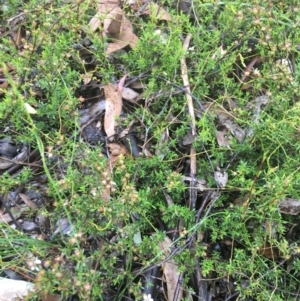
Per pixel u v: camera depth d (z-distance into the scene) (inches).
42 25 81.5
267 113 76.9
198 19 89.6
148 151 74.6
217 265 66.3
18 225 70.2
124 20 85.7
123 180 64.2
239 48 85.3
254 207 68.4
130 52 83.7
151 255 65.4
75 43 84.2
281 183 64.3
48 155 69.6
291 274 67.4
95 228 62.8
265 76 74.5
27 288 63.3
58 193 61.4
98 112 80.7
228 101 78.2
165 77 79.4
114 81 81.7
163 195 71.1
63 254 60.9
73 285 54.9
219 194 69.1
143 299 63.6
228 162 73.2
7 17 88.2
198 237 67.0
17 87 72.5
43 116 75.7
